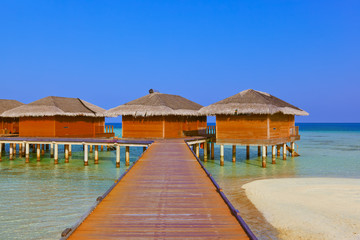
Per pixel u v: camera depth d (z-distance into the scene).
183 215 5.41
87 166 21.58
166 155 12.67
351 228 8.94
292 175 18.20
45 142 22.33
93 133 28.38
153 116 23.56
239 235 4.57
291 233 8.75
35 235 8.73
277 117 23.02
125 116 24.48
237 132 21.80
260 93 23.39
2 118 28.23
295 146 38.09
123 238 4.43
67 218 10.19
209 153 29.78
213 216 5.37
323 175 18.17
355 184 14.88
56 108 24.44
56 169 20.28
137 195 6.62
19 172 19.12
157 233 4.62
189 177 8.38
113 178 17.20
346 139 51.72
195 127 28.64
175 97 28.17
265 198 12.42
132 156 28.67
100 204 5.98
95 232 4.62
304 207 11.04
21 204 11.82
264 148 21.00
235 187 14.66
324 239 8.29
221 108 21.92
